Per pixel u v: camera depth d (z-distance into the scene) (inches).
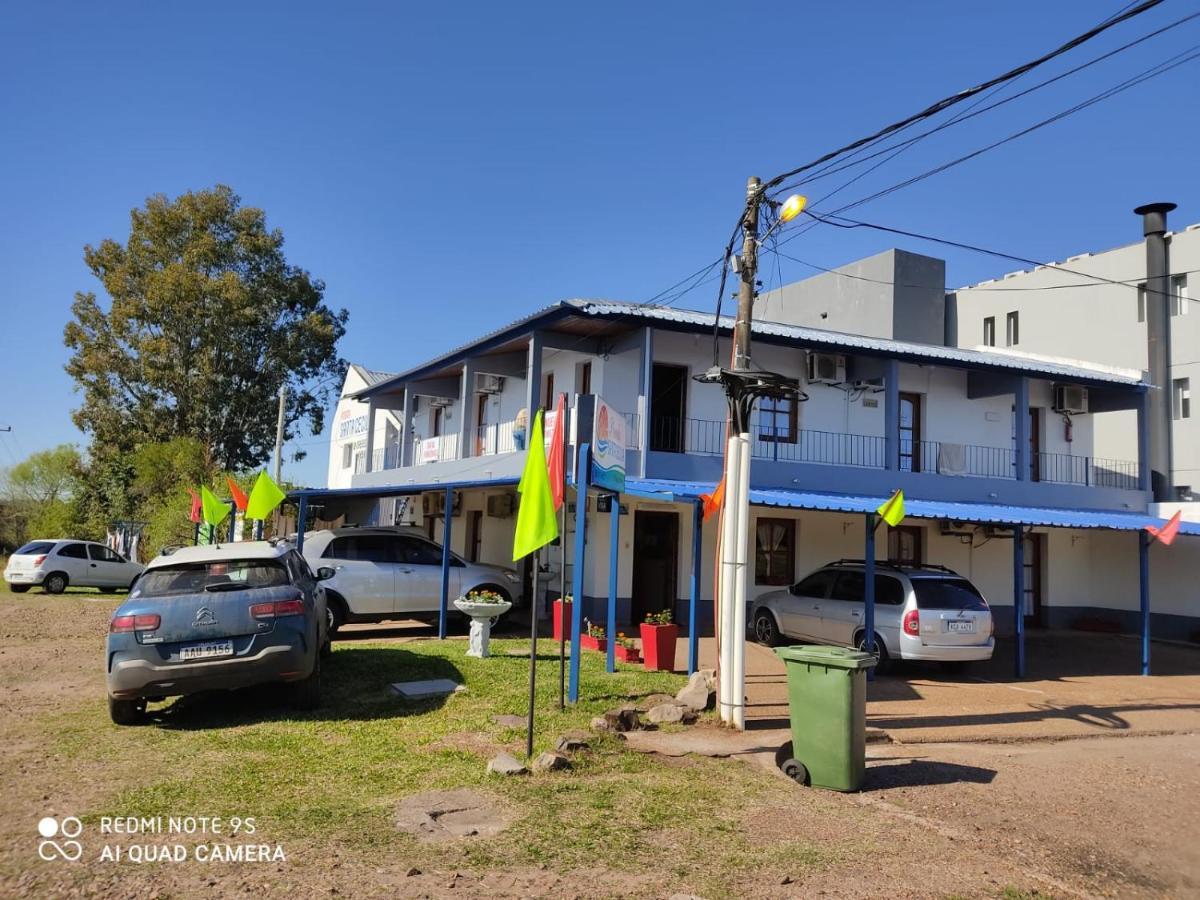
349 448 1301.7
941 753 317.4
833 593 540.1
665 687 393.1
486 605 455.5
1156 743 356.8
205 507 608.1
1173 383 861.2
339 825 205.8
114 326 1342.3
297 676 316.5
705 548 644.7
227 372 1403.8
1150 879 199.5
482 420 871.7
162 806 215.2
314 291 1492.4
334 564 551.5
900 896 179.9
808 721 262.2
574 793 238.4
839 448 698.8
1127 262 912.9
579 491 363.9
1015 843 218.1
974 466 762.8
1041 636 737.6
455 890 171.9
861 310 981.2
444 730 303.4
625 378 652.7
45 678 395.2
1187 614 732.7
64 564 901.8
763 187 382.3
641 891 175.9
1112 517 598.5
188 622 300.4
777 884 183.2
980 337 1077.1
